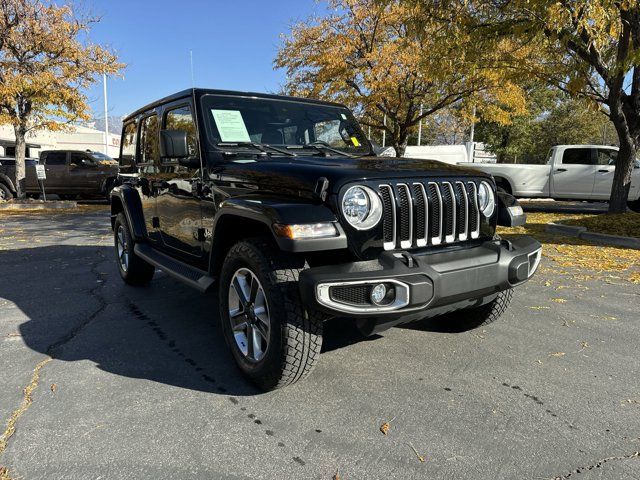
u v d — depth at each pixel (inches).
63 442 96.5
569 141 1434.5
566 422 104.0
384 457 92.0
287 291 108.1
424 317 117.1
